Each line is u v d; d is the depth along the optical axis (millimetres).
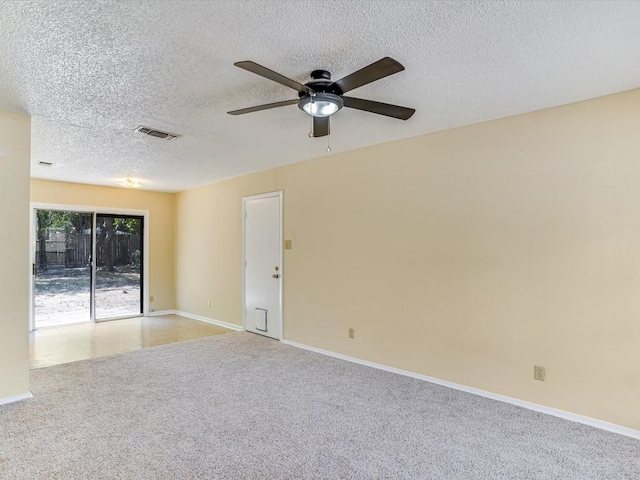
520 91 2641
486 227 3211
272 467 2150
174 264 7301
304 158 4598
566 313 2816
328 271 4410
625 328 2590
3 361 2977
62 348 4715
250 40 2008
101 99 2781
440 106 2914
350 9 1744
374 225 3979
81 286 6281
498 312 3131
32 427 2586
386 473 2105
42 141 3818
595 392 2689
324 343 4430
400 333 3742
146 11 1750
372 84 2533
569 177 2820
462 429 2611
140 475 2062
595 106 2727
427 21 1839
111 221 6641
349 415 2809
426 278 3566
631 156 2588
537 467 2180
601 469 2166
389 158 3871
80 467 2133
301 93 2262
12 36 1941
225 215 6008
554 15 1786
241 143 3934
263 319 5293
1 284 2977
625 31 1914
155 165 4953
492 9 1743
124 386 3354
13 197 3037
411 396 3166
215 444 2387
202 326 6047
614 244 2639
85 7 1713
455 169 3400
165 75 2404
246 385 3396
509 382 3062
